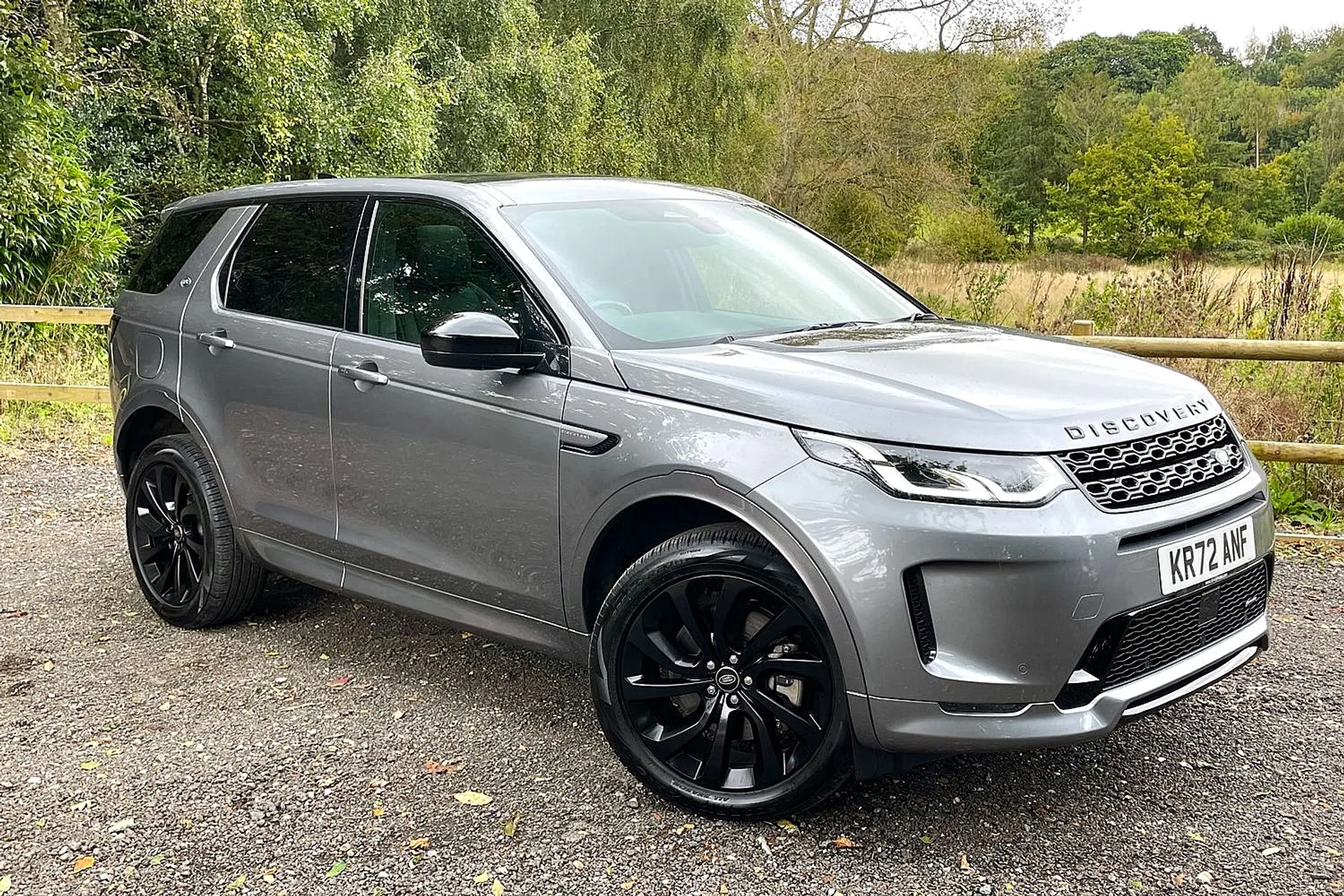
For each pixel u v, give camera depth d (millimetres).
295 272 4086
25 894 2691
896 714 2654
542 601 3295
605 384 3098
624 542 3191
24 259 12094
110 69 14992
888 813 3012
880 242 31969
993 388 2848
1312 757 3303
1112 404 2855
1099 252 61500
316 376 3826
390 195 3861
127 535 4723
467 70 20156
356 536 3795
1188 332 8016
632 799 3127
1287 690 3801
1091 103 75625
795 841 2883
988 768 3260
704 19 27297
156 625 4621
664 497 2967
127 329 4680
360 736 3559
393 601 3744
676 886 2695
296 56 15852
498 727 3617
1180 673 2814
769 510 2729
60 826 3010
